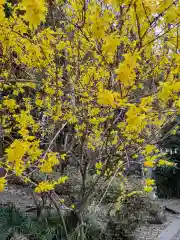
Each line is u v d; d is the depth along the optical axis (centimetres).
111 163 320
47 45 234
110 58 192
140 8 145
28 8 119
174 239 507
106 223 427
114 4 141
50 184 256
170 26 178
